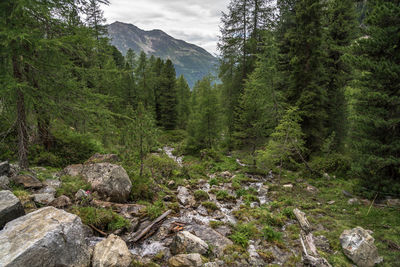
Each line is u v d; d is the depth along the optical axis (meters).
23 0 6.47
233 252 6.50
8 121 9.64
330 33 19.73
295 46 16.84
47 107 9.16
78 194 7.83
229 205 10.71
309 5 15.98
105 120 10.74
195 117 24.02
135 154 12.93
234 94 23.05
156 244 6.54
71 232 4.46
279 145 14.55
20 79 8.16
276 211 10.19
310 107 16.41
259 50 21.70
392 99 9.35
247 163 18.31
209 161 20.22
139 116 11.73
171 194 11.24
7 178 7.53
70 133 13.26
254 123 17.53
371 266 6.20
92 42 9.52
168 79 40.44
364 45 10.27
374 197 10.53
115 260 4.71
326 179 14.26
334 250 7.06
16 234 4.02
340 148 18.16
